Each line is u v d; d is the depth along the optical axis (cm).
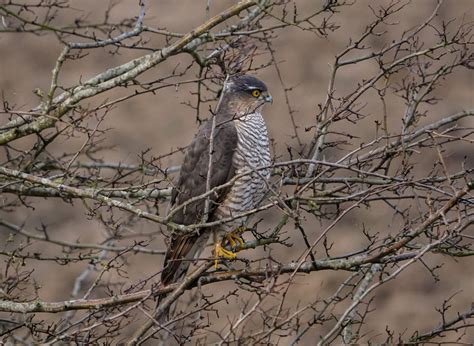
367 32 1026
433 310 1912
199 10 2656
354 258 929
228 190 1106
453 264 2028
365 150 1894
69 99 1044
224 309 1698
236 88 1149
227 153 1115
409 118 1020
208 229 1098
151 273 1831
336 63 1004
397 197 916
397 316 1889
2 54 2706
